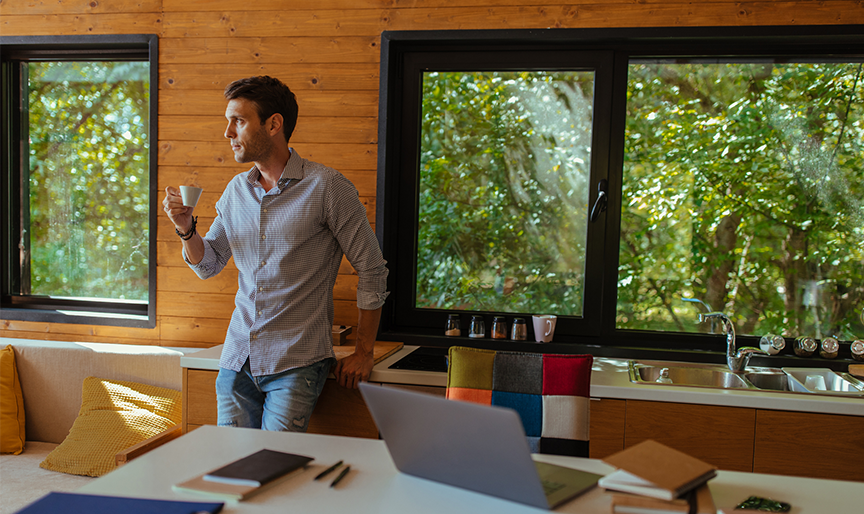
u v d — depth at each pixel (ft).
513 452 3.15
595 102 8.54
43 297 10.02
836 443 6.27
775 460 6.39
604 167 8.57
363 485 3.58
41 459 8.22
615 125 8.54
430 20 8.60
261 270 6.26
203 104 9.08
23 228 10.06
